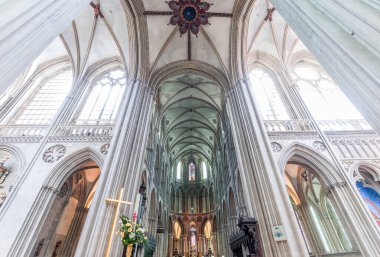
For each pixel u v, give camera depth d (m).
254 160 9.19
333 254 10.45
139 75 13.09
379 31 2.53
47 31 3.42
